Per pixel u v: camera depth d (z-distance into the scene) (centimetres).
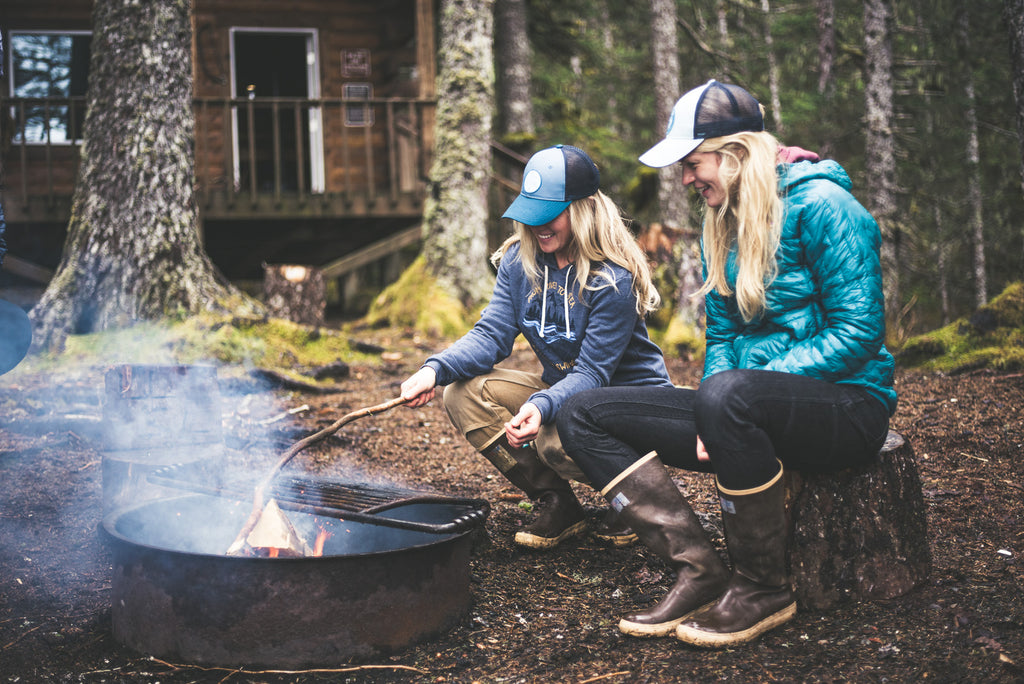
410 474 379
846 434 215
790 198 216
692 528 223
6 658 215
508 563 281
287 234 1032
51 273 888
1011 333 520
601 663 209
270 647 209
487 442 279
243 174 1204
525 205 246
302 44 1216
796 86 1534
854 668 195
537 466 285
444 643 225
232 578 208
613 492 227
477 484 366
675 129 221
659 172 1032
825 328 215
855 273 209
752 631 211
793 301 220
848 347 209
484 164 844
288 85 1235
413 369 605
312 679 206
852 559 228
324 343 607
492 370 279
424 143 1009
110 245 545
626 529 290
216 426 291
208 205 941
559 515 287
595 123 1712
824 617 223
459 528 227
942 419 403
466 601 240
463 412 277
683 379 575
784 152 226
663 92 1066
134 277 543
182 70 564
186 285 558
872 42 1045
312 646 210
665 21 1063
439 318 789
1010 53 443
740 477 208
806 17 1443
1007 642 201
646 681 196
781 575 217
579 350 261
